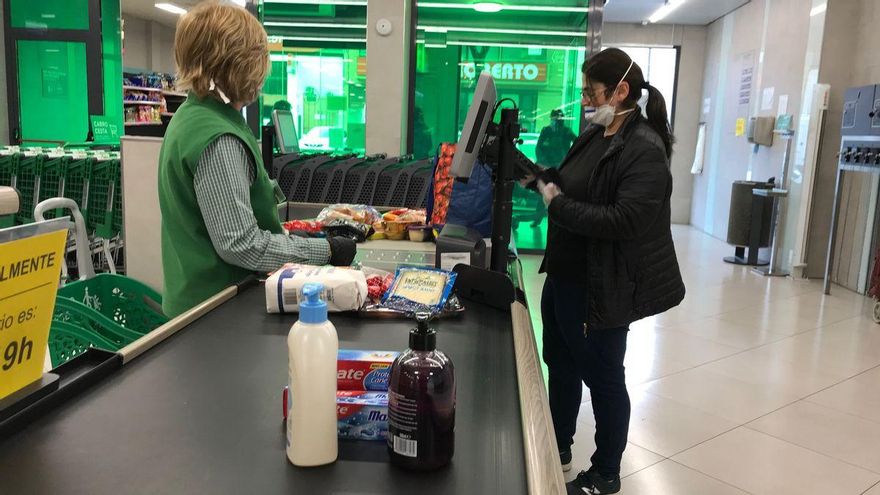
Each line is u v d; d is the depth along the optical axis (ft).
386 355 3.05
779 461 8.75
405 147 20.81
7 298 2.60
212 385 3.33
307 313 2.56
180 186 4.63
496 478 2.56
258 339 4.03
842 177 18.12
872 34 19.03
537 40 21.59
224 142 4.51
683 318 15.78
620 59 6.78
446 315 4.64
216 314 4.50
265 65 4.86
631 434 9.44
